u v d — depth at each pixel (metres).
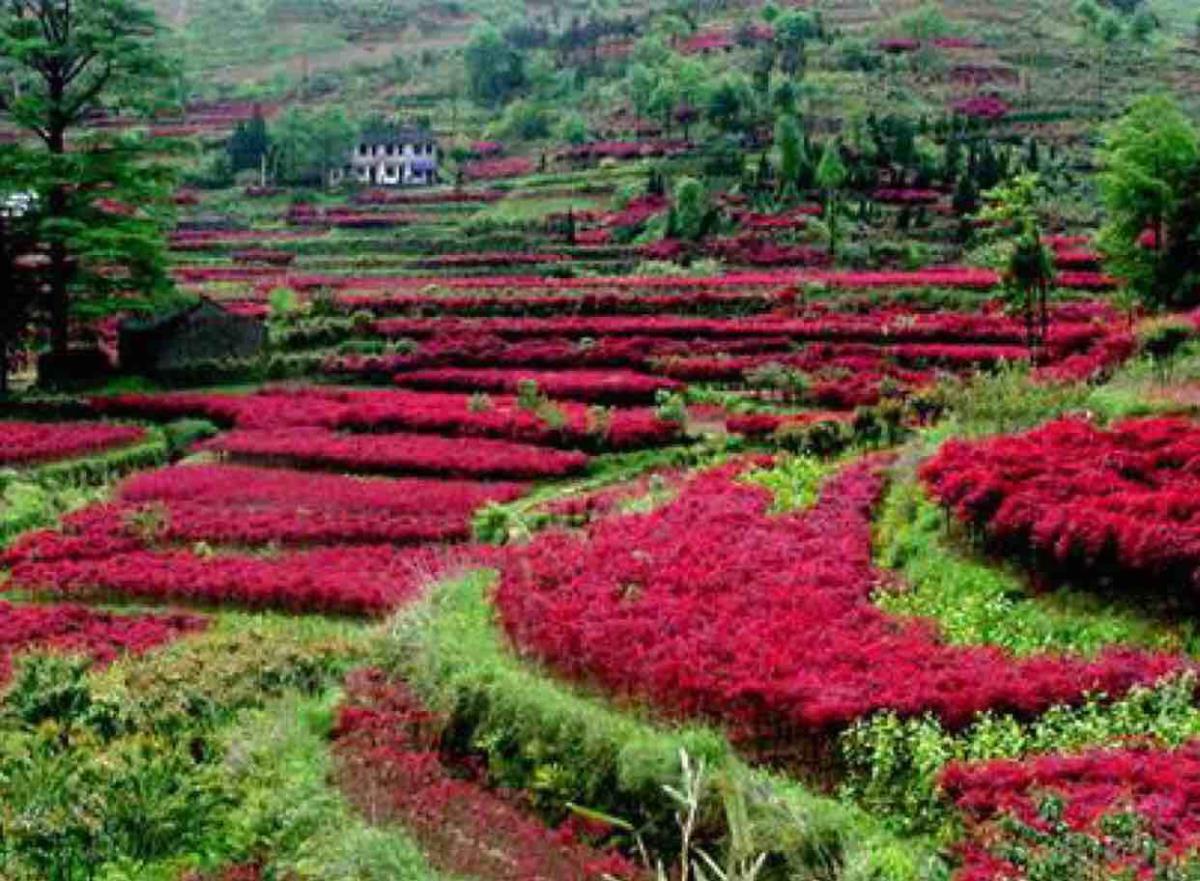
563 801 16.53
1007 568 21.41
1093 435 24.64
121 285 54.12
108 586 29.75
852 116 112.31
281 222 103.12
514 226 93.81
